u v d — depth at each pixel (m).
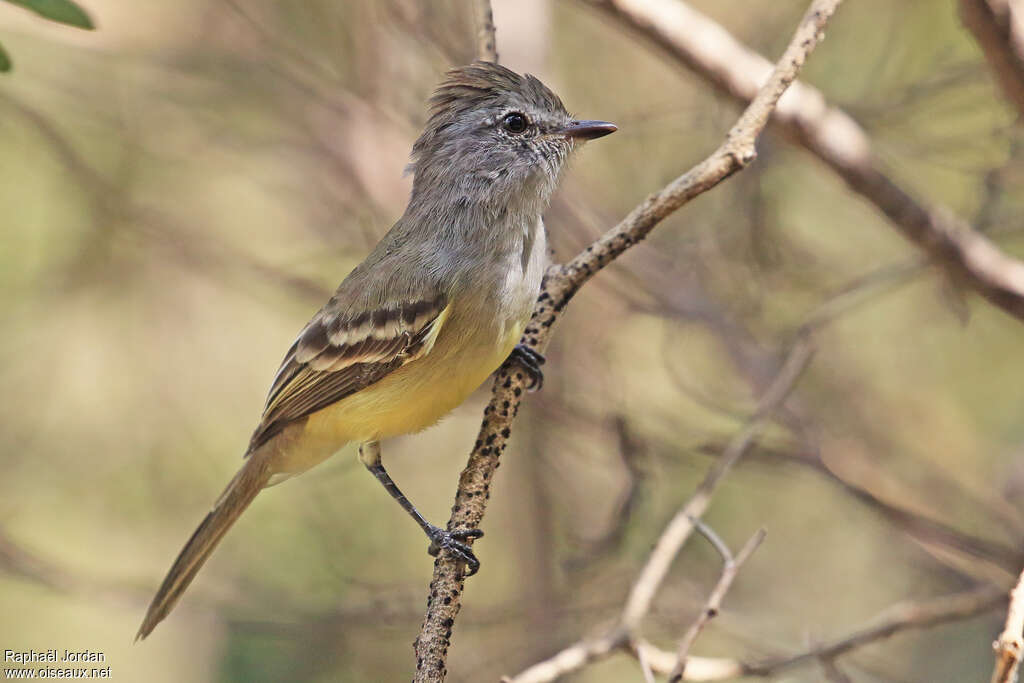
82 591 10.18
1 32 12.55
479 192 7.65
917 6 11.43
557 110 7.81
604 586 10.47
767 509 11.62
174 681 12.01
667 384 12.08
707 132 11.72
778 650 9.55
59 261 13.10
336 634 10.24
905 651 10.93
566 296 7.38
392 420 7.96
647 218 6.63
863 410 11.45
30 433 12.63
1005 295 8.48
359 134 12.46
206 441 13.00
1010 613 4.77
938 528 9.02
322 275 13.23
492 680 10.36
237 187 14.37
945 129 11.40
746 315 11.27
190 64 12.77
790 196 12.18
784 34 11.39
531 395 10.91
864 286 9.86
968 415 11.77
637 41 9.42
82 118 13.29
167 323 13.35
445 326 7.61
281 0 13.06
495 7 11.16
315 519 11.73
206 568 11.47
